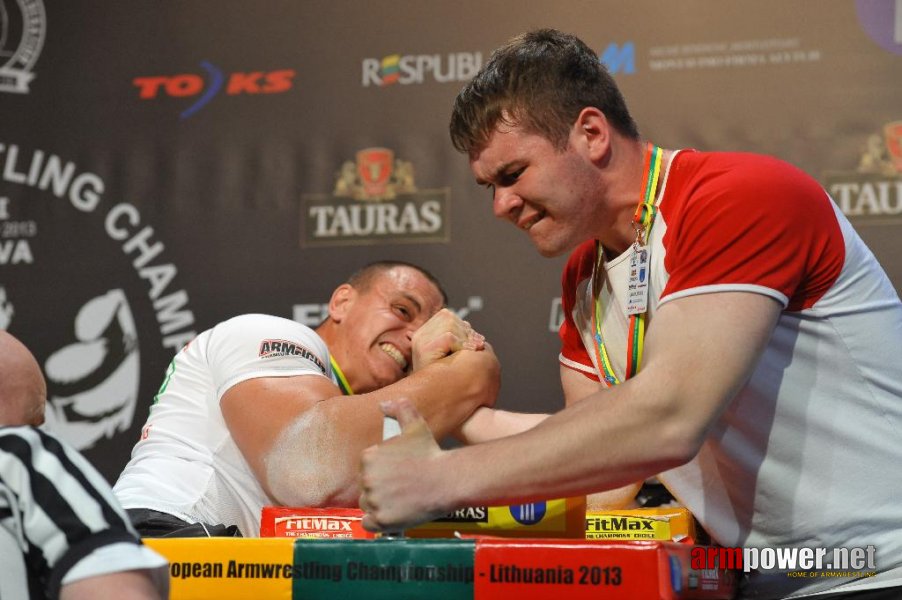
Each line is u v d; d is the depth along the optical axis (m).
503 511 1.48
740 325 1.29
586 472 1.26
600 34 3.15
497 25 3.22
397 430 1.34
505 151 1.47
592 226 1.53
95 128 3.34
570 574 1.18
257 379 2.05
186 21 3.37
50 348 3.23
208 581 1.26
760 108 3.04
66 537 1.07
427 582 1.21
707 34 3.09
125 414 3.19
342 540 1.25
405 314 2.49
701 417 1.26
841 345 1.39
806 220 1.35
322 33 3.31
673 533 1.75
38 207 3.31
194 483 2.07
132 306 3.23
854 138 2.99
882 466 1.39
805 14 3.05
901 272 2.91
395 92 3.25
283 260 3.21
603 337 1.64
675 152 1.53
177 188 3.28
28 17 3.42
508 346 3.08
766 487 1.43
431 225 3.17
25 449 1.12
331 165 3.24
